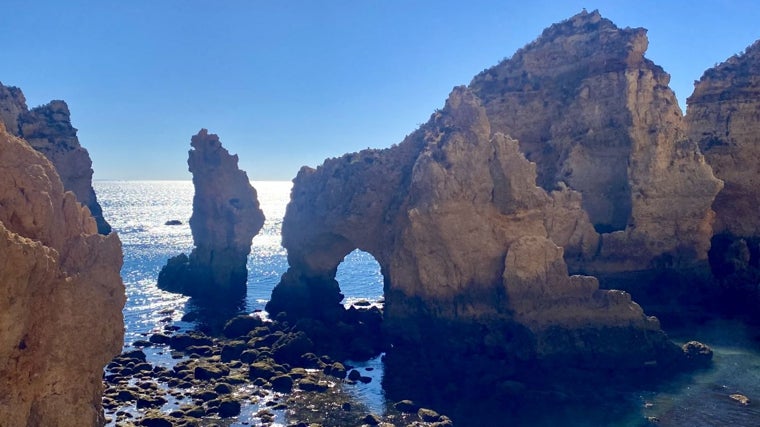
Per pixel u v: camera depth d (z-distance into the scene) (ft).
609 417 157.79
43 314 97.30
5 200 98.12
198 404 163.73
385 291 238.89
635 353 191.01
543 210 215.72
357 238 245.45
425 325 212.02
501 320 203.00
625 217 258.57
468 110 223.30
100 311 104.01
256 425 152.97
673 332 221.66
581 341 192.54
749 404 164.35
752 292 250.98
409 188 223.30
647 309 243.60
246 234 297.74
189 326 239.30
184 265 309.22
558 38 284.82
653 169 254.06
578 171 267.59
